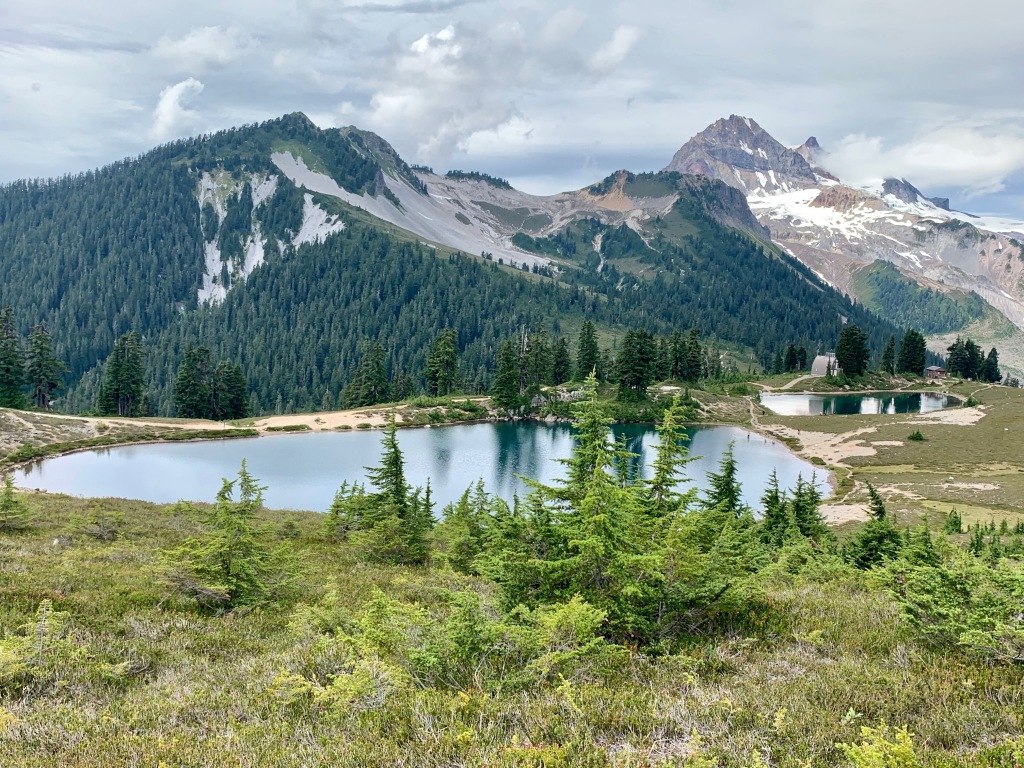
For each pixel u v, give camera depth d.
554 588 10.07
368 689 7.20
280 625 12.73
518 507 11.03
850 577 16.69
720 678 7.78
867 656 8.41
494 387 117.56
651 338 145.25
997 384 163.75
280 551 16.16
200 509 33.03
